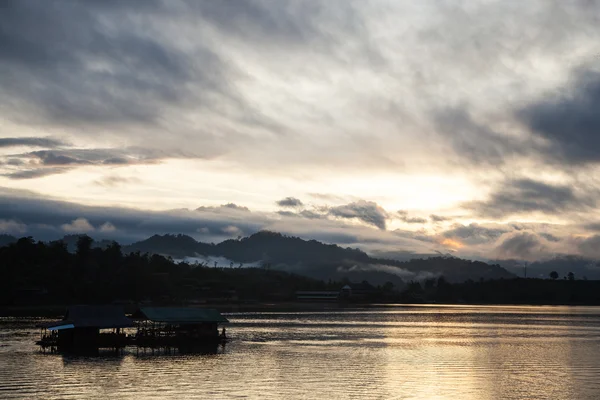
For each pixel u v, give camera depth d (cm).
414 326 16450
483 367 7981
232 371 7325
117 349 9294
